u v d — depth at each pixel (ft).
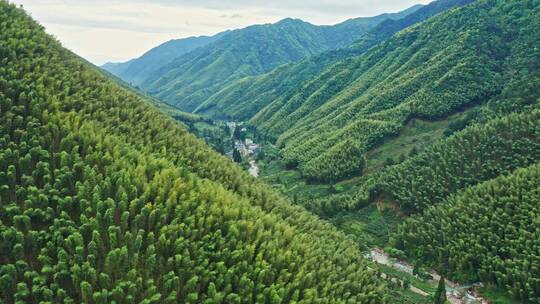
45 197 183.42
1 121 212.64
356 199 446.60
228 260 193.16
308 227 274.98
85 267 163.22
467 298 295.48
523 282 279.49
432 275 330.95
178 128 323.37
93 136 223.30
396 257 362.33
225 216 214.07
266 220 233.14
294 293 187.42
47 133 213.05
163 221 195.21
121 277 169.78
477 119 482.69
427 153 444.96
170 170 227.20
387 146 556.51
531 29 632.38
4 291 156.35
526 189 328.70
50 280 163.12
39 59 268.00
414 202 402.31
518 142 385.29
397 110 602.44
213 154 318.86
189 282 172.96
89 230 179.01
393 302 256.11
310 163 571.28
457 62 641.40
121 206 191.31
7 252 167.73
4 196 185.98
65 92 253.85
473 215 336.70
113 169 208.95
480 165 389.60
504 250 300.61
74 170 200.03
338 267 225.97
